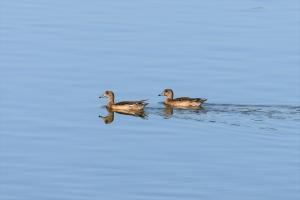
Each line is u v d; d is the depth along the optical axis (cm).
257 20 7381
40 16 7381
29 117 5194
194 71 6059
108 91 5475
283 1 8112
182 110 5434
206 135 4991
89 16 7406
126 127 5125
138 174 4478
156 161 4638
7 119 5147
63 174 4469
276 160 4659
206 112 5362
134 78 5928
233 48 6562
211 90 5706
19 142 4844
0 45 6550
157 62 6228
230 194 4278
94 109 5381
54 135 4950
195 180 4422
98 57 6328
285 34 6962
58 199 4203
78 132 5019
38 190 4294
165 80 5897
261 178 4450
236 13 7612
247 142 4884
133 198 4216
